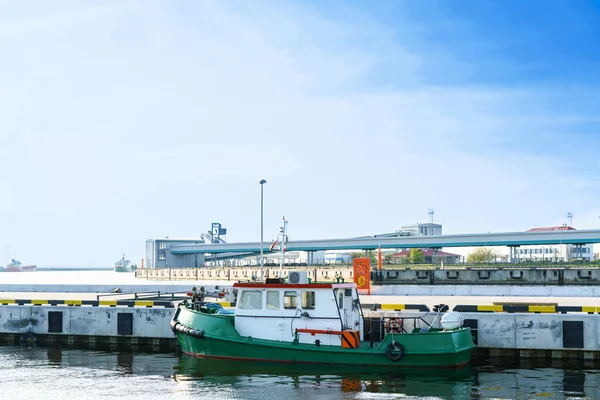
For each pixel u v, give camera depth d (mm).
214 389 20875
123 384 21906
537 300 38438
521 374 23219
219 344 25203
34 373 24141
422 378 22219
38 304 33156
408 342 23438
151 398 19875
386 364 23469
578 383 21812
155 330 30578
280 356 24359
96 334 31453
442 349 23188
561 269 66500
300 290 24453
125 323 30969
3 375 23750
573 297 42062
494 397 19859
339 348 23719
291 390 20609
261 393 20297
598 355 25578
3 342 32438
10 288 50594
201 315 26000
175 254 174875
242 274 134625
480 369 24016
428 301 37688
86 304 32750
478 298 40781
